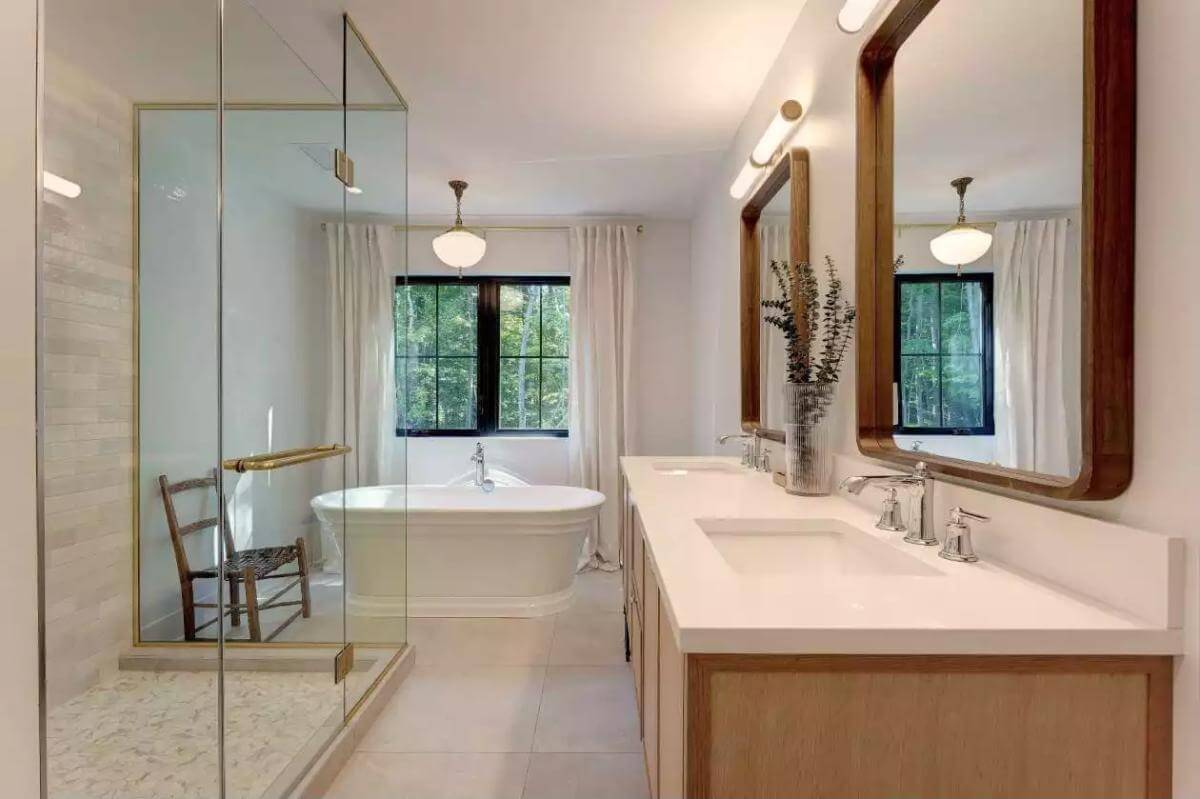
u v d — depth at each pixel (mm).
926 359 1230
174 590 2434
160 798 1614
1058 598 802
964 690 702
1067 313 824
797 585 863
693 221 4113
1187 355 679
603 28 2018
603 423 4109
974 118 1067
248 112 2559
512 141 2939
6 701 1046
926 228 1226
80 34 2102
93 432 2193
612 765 1823
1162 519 712
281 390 3037
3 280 1039
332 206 2887
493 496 3881
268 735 1894
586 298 4137
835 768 709
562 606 3227
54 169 2092
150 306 2445
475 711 2145
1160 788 691
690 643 702
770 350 2293
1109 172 747
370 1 1879
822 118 1769
